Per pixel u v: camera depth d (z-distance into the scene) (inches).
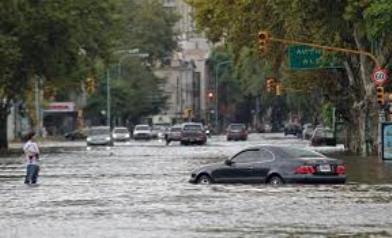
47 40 6033.5
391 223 1845.5
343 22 4677.7
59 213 2105.1
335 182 2792.8
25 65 6122.1
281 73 6299.2
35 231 1750.7
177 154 5447.8
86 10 6309.1
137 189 2817.4
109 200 2442.2
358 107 5014.8
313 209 2114.9
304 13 4626.0
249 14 5147.6
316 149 5974.4
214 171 2898.6
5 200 2475.4
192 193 2586.1
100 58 6855.3
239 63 5989.2
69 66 6299.2
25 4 5861.2
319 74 5787.4
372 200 2324.1
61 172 3769.7
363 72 4788.4
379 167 3873.0
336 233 1688.0
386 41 4571.9
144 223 1872.5
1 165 4407.0
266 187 2711.6
